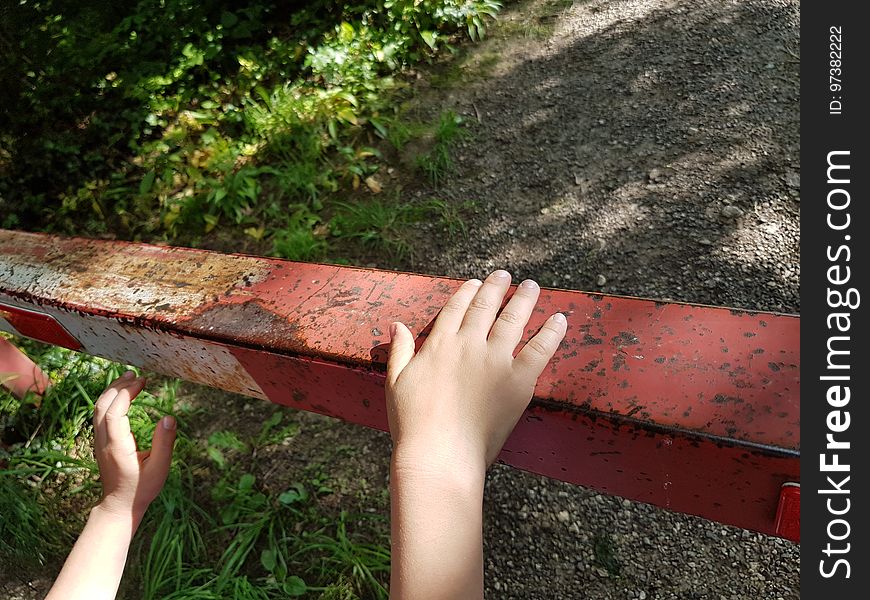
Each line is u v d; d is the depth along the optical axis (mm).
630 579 1850
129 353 1255
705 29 3744
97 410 1229
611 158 3150
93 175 3738
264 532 2094
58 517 2217
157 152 3754
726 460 732
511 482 2105
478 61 3939
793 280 2475
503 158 3307
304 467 2242
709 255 2627
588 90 3559
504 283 892
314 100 3734
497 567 1936
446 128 3408
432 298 979
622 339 834
